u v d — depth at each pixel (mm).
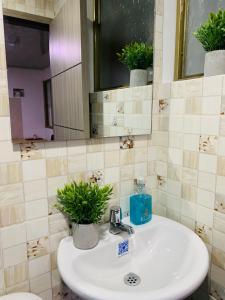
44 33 752
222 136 829
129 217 1052
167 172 1078
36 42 737
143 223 1006
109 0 898
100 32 890
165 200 1108
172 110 1015
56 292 882
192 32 1063
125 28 947
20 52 708
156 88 1062
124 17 944
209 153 881
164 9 1033
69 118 822
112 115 942
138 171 1063
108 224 982
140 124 1037
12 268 771
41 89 755
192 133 938
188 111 945
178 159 1015
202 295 997
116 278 854
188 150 965
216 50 836
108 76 917
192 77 1044
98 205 792
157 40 1034
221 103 819
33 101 741
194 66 1070
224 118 815
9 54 689
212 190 889
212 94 846
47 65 763
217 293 928
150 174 1116
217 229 889
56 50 778
